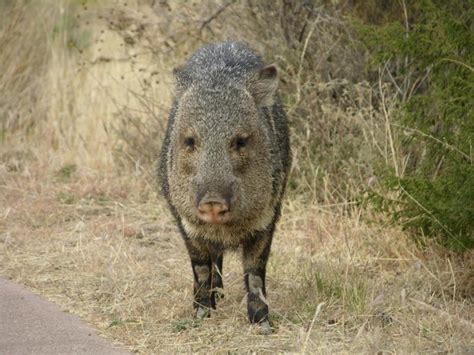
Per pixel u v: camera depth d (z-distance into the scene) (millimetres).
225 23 20609
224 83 12180
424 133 14484
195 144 11938
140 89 23438
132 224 18156
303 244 16531
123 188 20438
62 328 12398
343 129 18625
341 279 13750
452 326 11922
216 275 13844
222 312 13148
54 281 14773
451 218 13461
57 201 19938
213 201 11383
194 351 11648
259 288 12664
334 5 19406
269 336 12125
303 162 18719
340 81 19250
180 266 15383
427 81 18281
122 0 23500
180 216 12648
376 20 19219
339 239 16094
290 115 18984
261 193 12203
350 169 17859
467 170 13055
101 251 16141
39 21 26281
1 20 26594
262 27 20062
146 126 21859
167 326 12594
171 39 21688
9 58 26203
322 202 18312
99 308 13430
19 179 21609
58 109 24578
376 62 14938
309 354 11125
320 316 12625
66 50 25312
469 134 13086
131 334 12258
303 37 19656
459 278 14016
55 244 16875
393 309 12852
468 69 13688
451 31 13836
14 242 17062
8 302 13547
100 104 23891
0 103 25547
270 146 12523
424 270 14516
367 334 11453
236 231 12391
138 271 14977
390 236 15828
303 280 14039
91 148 22875
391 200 14648
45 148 23781
